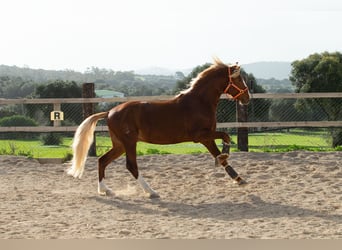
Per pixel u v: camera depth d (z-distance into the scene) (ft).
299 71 106.73
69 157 46.93
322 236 22.56
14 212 28.14
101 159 33.63
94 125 33.78
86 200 31.50
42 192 34.09
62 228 24.57
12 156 47.16
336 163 40.42
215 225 24.94
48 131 48.67
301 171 38.17
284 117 77.82
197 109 32.73
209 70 33.58
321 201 29.76
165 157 44.83
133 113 32.81
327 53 107.45
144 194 33.14
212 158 43.78
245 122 47.42
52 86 108.27
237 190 33.32
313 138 63.72
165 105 32.91
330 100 75.72
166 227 24.64
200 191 33.45
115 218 26.78
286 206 28.78
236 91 33.63
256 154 44.32
